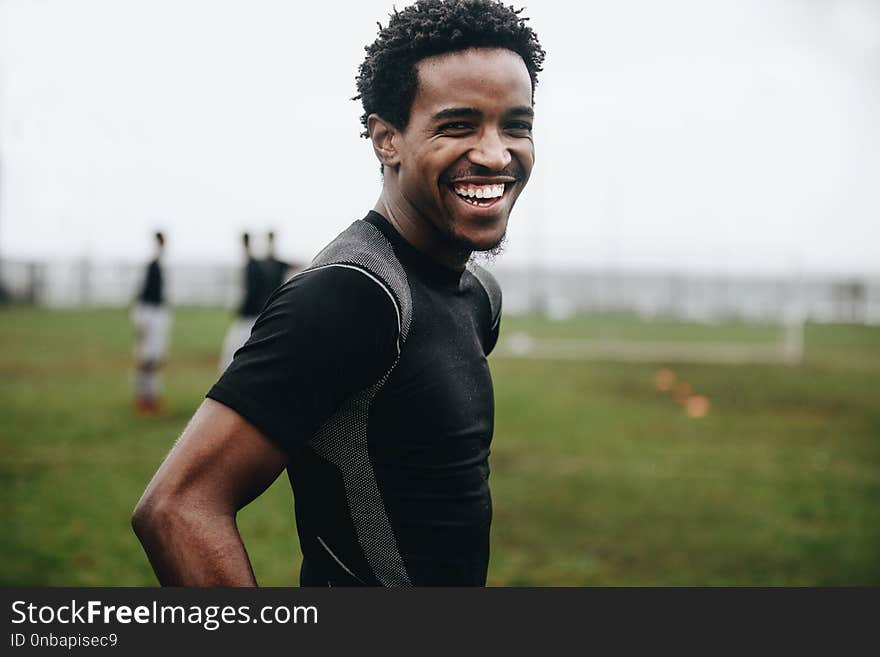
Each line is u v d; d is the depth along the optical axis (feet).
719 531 18.07
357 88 5.32
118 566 15.06
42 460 23.25
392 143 5.07
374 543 4.91
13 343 57.00
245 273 27.55
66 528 17.29
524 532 17.87
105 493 20.01
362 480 4.86
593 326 90.94
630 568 15.55
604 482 22.44
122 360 48.14
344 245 4.82
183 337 62.85
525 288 118.42
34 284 101.71
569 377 46.32
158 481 4.40
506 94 4.82
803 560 16.12
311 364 4.44
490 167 4.77
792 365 53.98
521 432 29.50
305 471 4.99
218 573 4.26
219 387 4.48
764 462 25.31
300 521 5.20
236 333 27.63
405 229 5.09
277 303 4.59
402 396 4.81
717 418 33.37
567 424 31.24
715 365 53.62
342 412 4.81
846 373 49.52
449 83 4.77
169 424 28.73
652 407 35.91
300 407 4.44
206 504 4.35
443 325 5.09
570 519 18.89
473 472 5.09
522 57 5.11
